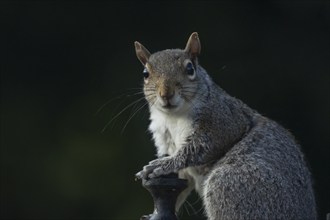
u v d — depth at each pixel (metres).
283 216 10.10
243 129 10.98
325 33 18.36
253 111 11.30
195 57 10.96
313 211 10.50
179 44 18.17
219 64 17.88
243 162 10.42
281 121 17.59
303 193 10.37
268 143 10.61
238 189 10.19
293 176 10.37
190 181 11.15
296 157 10.60
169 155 11.19
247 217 10.12
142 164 17.31
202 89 10.84
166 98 10.37
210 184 10.30
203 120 10.82
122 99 17.78
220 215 10.19
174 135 11.02
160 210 8.27
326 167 17.31
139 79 17.80
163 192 8.27
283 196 10.17
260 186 10.18
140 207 17.25
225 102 11.05
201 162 10.77
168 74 10.52
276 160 10.43
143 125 17.34
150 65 10.72
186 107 10.79
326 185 17.08
